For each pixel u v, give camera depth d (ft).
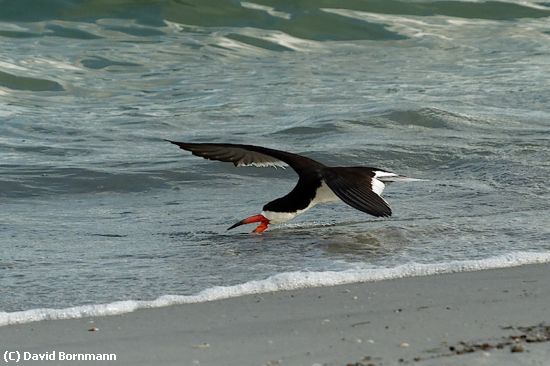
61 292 31.83
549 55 85.46
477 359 23.26
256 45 90.22
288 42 91.20
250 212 44.62
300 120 63.82
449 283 31.27
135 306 29.63
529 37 92.38
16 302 30.76
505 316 27.30
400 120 62.59
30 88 76.02
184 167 52.85
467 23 97.40
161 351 25.17
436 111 63.36
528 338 25.04
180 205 46.70
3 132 62.23
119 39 89.66
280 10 96.78
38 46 86.38
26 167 52.95
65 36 89.66
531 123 61.93
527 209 42.78
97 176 51.62
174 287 32.09
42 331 27.35
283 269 33.78
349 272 32.53
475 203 43.93
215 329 26.99
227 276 33.27
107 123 65.41
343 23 95.14
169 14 94.99
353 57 86.58
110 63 82.99
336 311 28.37
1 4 93.40
